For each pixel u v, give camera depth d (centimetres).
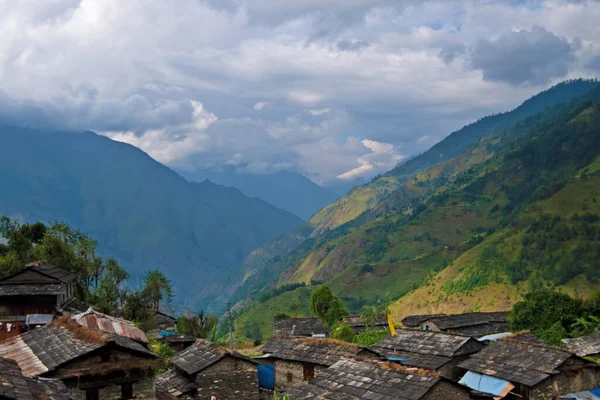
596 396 3994
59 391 2162
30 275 6431
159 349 6231
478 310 19088
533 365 4116
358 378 3253
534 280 19300
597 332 6094
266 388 4200
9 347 3272
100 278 9119
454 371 4816
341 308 11375
